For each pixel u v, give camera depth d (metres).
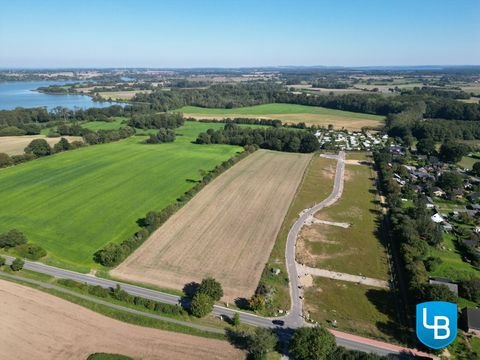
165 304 62.50
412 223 90.19
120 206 104.81
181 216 98.62
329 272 75.31
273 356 53.09
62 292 66.00
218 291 64.06
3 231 88.75
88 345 53.56
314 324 60.28
